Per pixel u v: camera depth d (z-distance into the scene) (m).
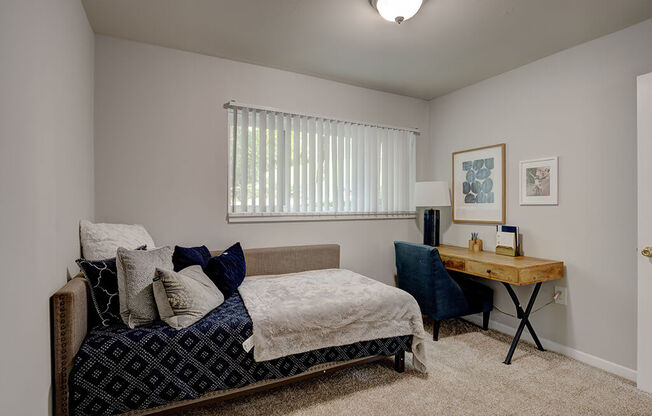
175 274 1.80
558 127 2.69
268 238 3.08
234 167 2.89
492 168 3.21
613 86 2.37
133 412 1.60
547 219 2.76
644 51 2.22
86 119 2.21
